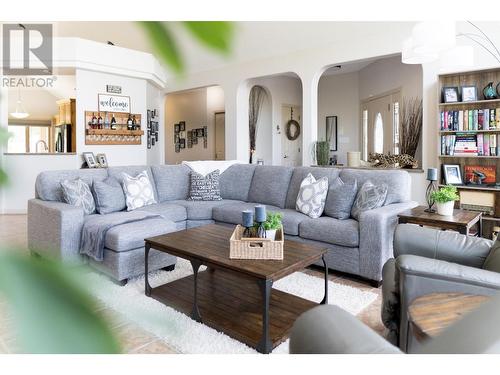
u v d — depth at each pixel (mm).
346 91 8258
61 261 231
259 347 2145
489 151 4238
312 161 5984
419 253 2334
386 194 3441
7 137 248
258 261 2381
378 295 2914
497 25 4191
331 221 3447
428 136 4738
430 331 1357
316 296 2871
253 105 8117
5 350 212
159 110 8195
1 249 214
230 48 277
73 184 3715
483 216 4203
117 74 6516
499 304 597
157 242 2781
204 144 9523
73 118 7918
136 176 4387
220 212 4301
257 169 4762
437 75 4453
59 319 214
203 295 2838
